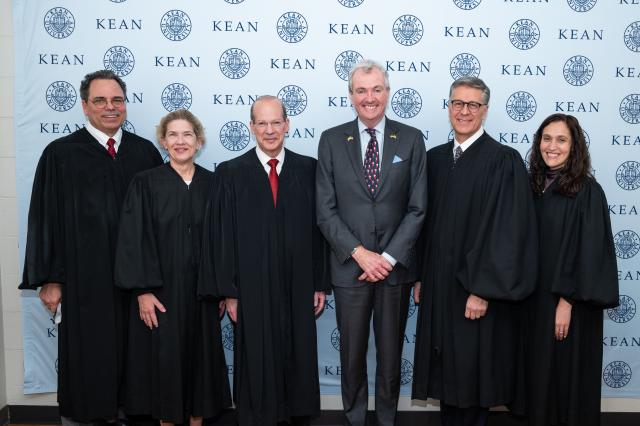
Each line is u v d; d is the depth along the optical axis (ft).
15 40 8.88
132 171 8.04
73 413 7.86
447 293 7.45
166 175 7.57
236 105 9.09
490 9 8.91
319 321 9.37
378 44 8.98
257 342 7.39
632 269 9.29
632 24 8.95
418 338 7.84
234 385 7.69
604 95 9.06
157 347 7.45
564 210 7.16
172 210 7.48
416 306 9.30
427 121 9.10
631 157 9.16
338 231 7.33
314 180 7.86
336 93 9.07
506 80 9.03
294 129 9.14
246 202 7.49
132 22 8.91
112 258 7.80
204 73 9.01
